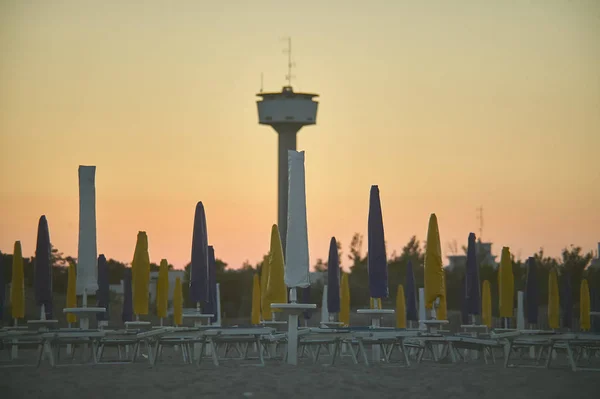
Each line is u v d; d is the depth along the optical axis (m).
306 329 18.45
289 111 132.88
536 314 22.23
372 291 18.66
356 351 23.94
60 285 65.25
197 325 21.88
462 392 12.51
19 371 15.80
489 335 20.61
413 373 15.18
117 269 82.50
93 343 17.75
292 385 12.97
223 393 12.16
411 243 73.19
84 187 19.94
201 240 19.33
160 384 13.09
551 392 12.54
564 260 50.16
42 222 20.25
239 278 66.12
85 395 12.07
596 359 21.55
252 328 17.75
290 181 17.53
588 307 24.17
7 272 45.59
